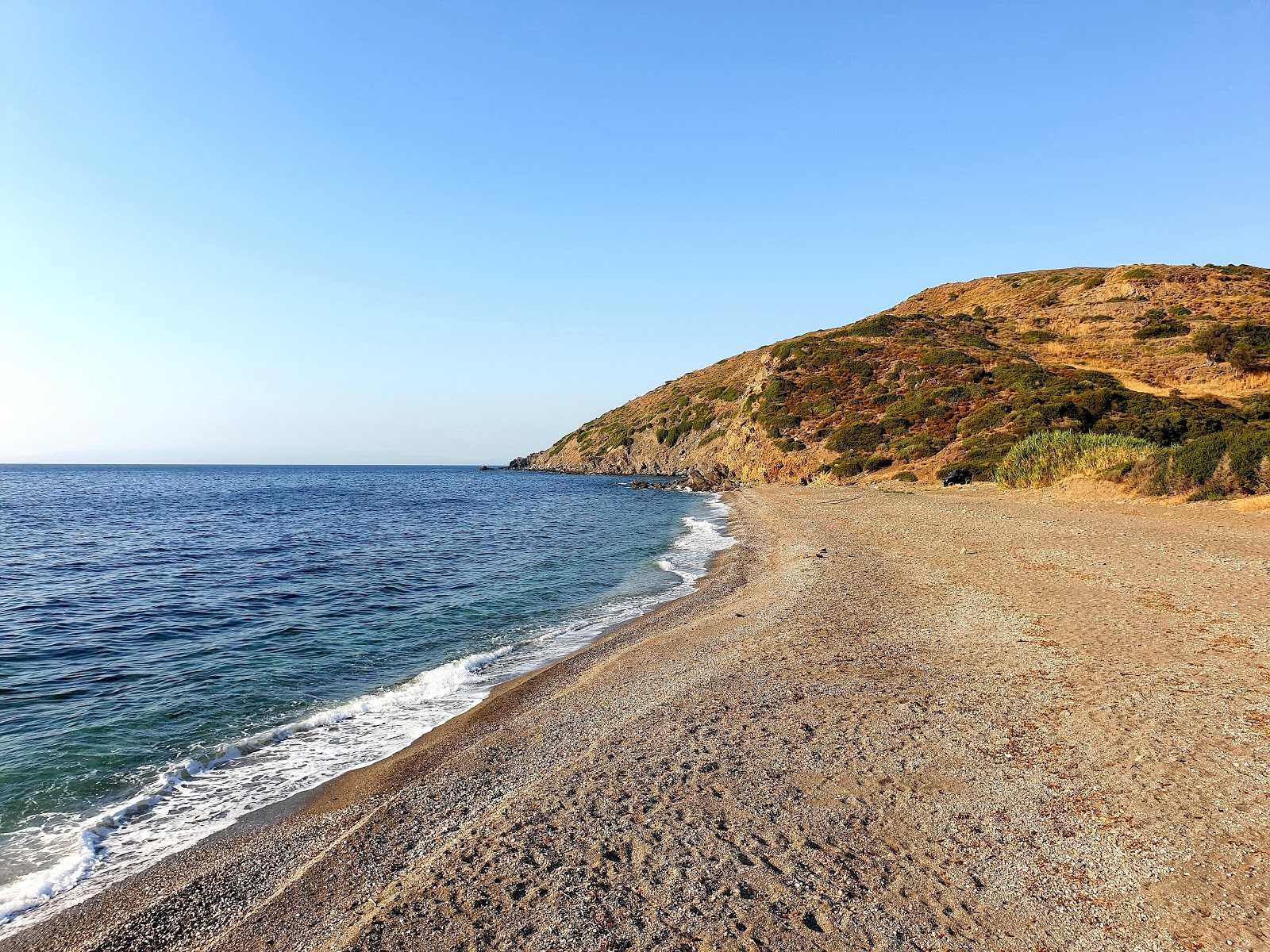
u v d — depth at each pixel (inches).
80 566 893.8
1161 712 271.4
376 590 726.5
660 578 784.3
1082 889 173.0
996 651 370.0
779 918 166.9
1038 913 165.2
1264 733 247.4
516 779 272.2
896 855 192.7
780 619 487.2
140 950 182.7
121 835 249.8
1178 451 933.2
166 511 1882.4
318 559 954.1
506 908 175.2
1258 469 823.1
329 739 339.3
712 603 610.9
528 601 673.6
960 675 336.5
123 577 813.2
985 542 740.7
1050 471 1183.6
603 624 574.6
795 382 2605.8
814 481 2034.9
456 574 830.5
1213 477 858.1
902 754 255.3
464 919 170.9
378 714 373.4
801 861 191.5
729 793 232.7
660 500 2182.6
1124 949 150.9
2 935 191.2
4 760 315.3
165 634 548.4
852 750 260.7
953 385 2092.8
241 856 231.0
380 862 212.5
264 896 205.2
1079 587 499.8
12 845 243.3
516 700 385.1
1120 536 679.1
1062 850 189.3
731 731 285.9
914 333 2783.0
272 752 323.9
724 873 186.5
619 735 288.7
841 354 2682.1
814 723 290.0
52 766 308.3
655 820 216.7
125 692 411.2
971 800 219.5
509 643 521.0
